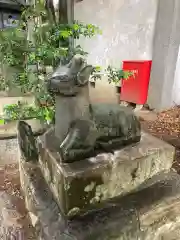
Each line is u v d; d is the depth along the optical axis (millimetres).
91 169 627
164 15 2367
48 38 1034
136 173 746
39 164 969
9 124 1879
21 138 993
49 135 850
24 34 1154
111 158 696
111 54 3178
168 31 2373
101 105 794
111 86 2246
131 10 2734
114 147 766
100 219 668
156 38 2529
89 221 658
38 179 890
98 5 3205
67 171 611
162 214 764
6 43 1117
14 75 1158
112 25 3064
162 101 2607
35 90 1098
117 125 754
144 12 2580
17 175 1345
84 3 3455
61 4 1120
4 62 1127
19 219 968
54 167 675
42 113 1047
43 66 1069
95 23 3348
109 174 670
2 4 1704
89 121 688
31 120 1310
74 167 635
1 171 1384
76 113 676
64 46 1072
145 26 2619
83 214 682
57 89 631
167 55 2455
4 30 1160
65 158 649
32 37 1114
